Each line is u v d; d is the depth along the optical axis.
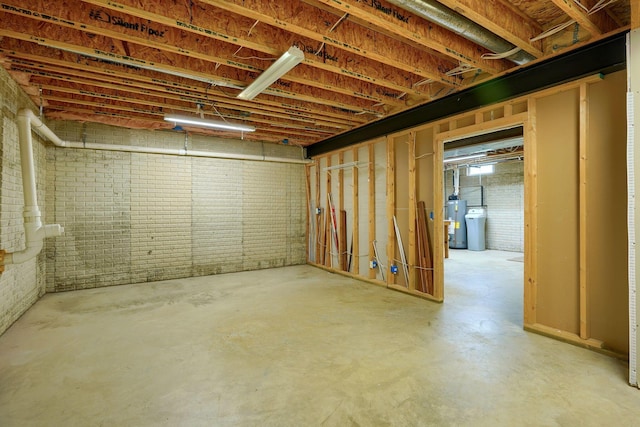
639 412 1.87
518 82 3.18
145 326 3.33
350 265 5.86
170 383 2.22
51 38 2.64
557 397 2.02
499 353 2.64
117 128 5.28
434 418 1.83
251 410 1.92
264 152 6.64
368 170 5.28
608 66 2.57
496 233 9.37
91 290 4.88
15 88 3.48
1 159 3.09
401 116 4.57
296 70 3.45
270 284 5.23
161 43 2.74
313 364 2.48
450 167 9.82
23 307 3.77
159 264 5.59
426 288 4.32
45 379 2.28
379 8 2.37
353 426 1.77
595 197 2.71
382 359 2.55
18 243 3.49
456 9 2.23
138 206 5.43
